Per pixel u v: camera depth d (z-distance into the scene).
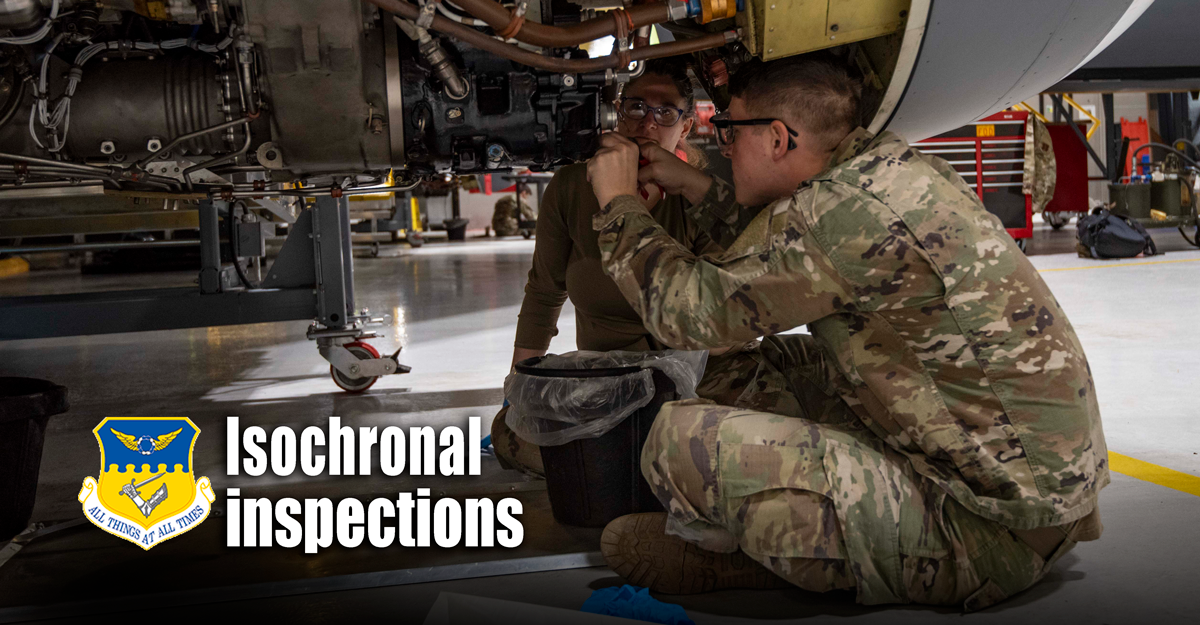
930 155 1.34
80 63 1.63
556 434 1.67
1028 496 1.22
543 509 1.86
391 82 1.64
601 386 1.63
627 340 1.88
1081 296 5.23
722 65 1.69
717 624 1.30
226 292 3.00
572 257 1.91
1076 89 5.97
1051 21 1.65
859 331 1.28
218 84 1.68
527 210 17.53
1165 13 5.36
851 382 1.31
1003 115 7.98
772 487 1.27
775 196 1.45
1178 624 1.26
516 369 1.76
